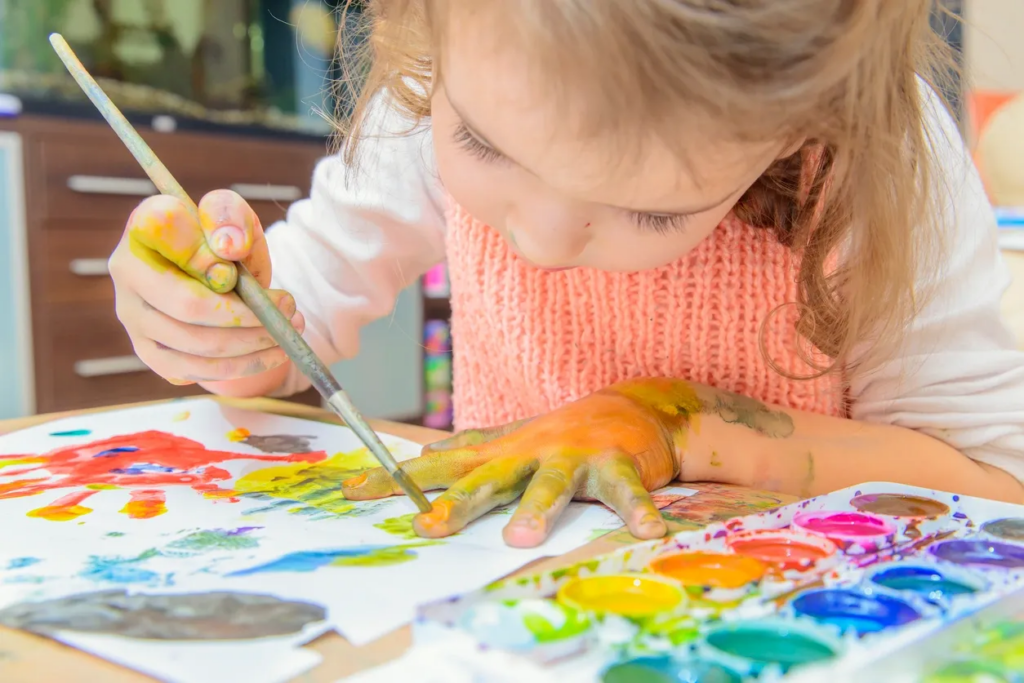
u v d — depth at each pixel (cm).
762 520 42
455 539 43
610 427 54
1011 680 27
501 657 28
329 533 44
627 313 70
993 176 193
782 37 35
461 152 45
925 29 51
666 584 34
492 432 57
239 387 78
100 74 252
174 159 214
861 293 54
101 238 206
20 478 54
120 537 43
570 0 34
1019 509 44
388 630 32
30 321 195
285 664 29
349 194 81
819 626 30
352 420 49
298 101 287
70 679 29
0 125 186
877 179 48
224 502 50
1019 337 116
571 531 44
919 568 36
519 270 73
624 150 37
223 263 55
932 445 62
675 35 34
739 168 40
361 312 86
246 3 279
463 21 38
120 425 69
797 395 69
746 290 68
